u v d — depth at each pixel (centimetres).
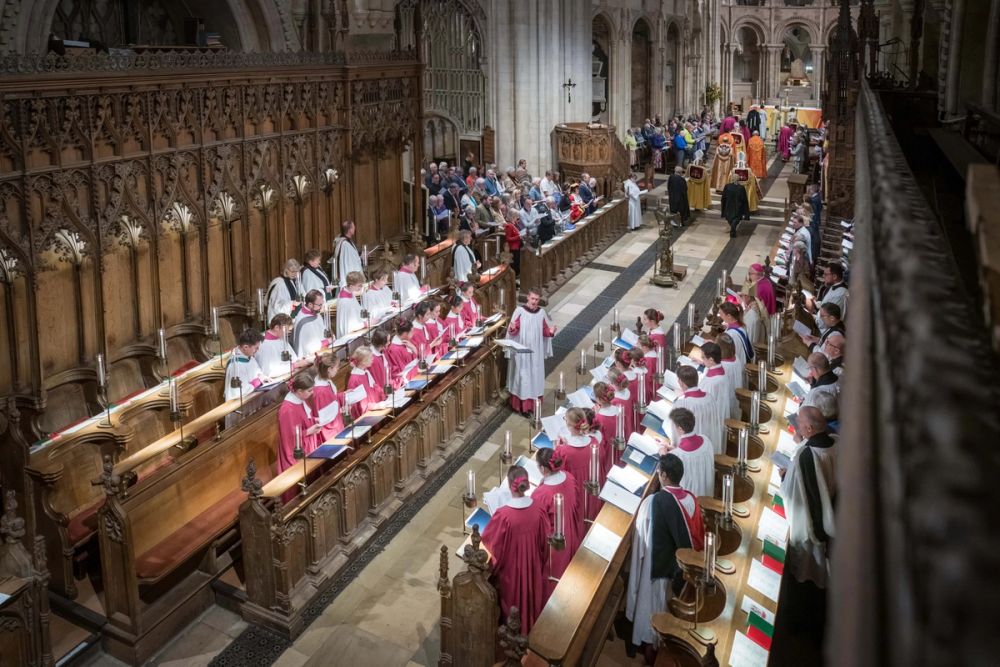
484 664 686
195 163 1254
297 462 955
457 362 1209
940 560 64
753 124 4006
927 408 88
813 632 721
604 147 2680
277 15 1597
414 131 1770
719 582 623
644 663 736
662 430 925
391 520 1012
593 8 3103
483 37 2631
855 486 117
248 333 1033
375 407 1045
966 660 55
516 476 725
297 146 1461
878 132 429
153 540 838
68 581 839
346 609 862
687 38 4128
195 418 1116
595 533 743
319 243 1556
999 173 170
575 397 993
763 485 846
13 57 966
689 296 1922
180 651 805
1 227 975
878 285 162
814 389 917
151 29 1588
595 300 1902
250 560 832
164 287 1231
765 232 2575
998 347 107
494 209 2038
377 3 1870
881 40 2319
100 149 1095
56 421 1072
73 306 1084
